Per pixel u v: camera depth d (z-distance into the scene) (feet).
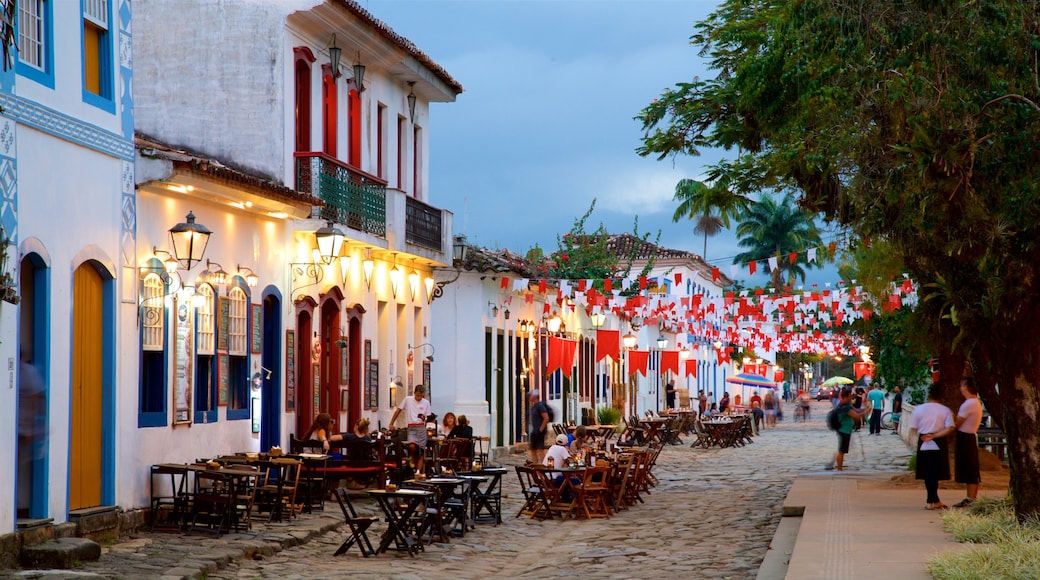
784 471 96.27
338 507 62.95
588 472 64.03
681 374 202.28
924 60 42.55
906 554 40.91
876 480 75.72
